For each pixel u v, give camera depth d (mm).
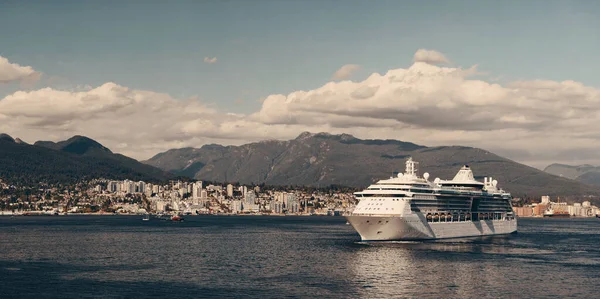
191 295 124812
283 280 142250
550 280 142500
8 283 138625
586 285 136625
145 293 126938
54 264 172750
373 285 135250
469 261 171750
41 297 123250
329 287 133125
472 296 124375
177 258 188500
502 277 145875
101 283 138750
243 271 157250
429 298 122438
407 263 167125
